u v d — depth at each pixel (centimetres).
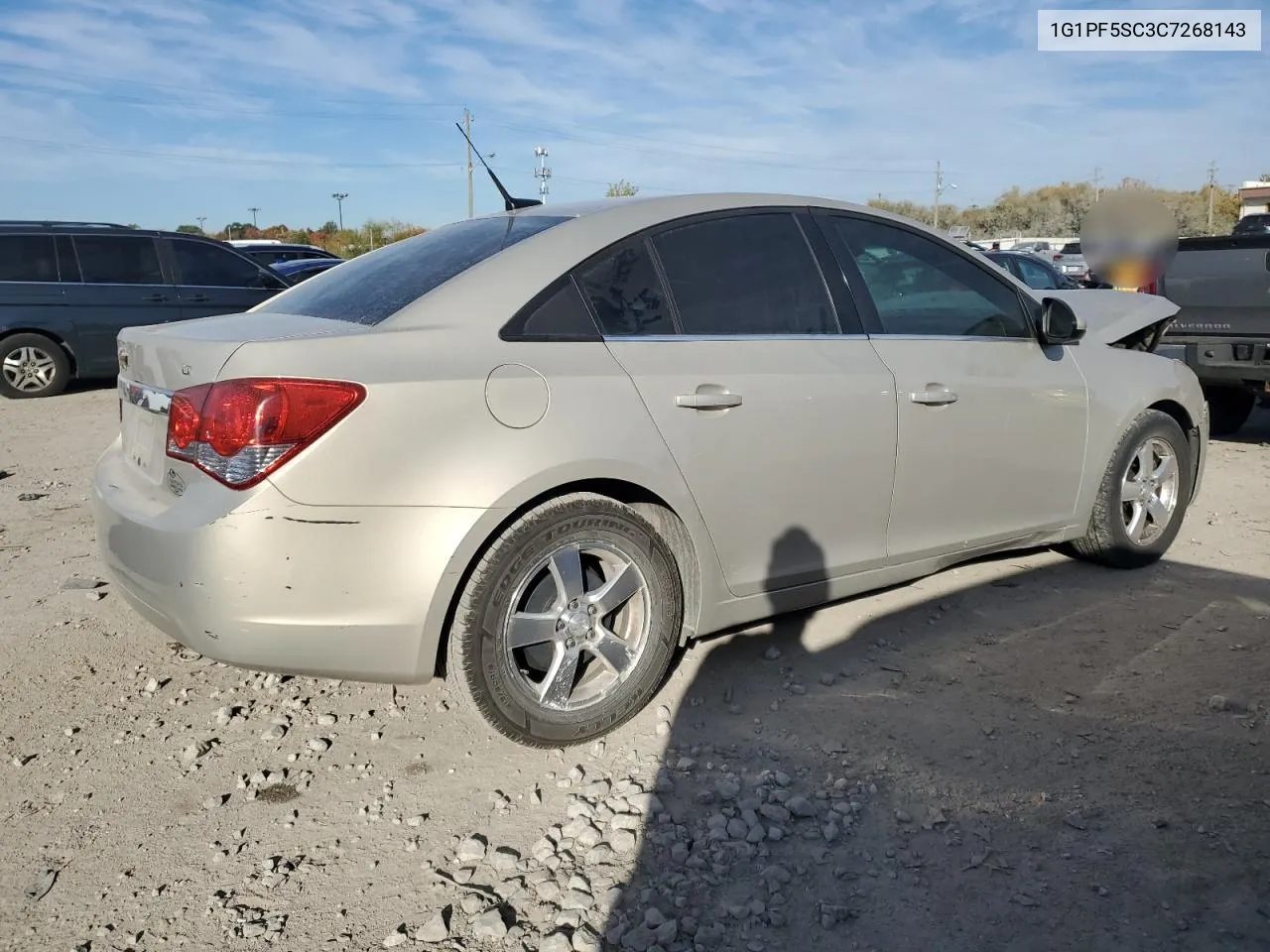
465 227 358
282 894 244
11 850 263
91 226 1068
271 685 356
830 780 285
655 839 260
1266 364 682
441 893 243
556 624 297
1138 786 279
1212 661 357
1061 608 410
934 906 233
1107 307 476
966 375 379
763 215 353
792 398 331
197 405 266
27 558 495
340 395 261
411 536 267
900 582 382
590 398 293
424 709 337
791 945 222
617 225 322
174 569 264
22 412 967
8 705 341
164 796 288
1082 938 222
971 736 309
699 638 374
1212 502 572
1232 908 229
